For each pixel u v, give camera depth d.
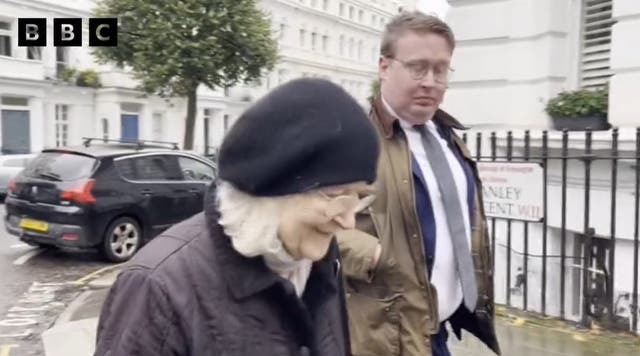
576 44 5.84
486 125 6.36
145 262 1.24
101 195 8.84
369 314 2.34
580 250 5.03
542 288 4.85
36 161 9.39
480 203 2.75
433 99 2.47
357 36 60.31
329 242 1.28
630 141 4.46
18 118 27.92
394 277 2.35
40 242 9.06
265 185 1.17
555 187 5.14
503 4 6.21
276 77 47.31
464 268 2.48
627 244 4.55
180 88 20.70
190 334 1.19
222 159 1.22
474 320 2.71
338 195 1.20
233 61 20.80
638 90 4.96
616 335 4.38
